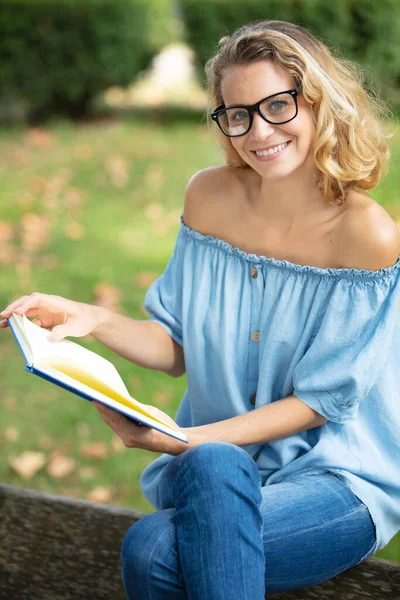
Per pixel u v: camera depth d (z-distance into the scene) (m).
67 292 5.47
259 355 2.32
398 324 2.30
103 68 9.59
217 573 1.85
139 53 9.80
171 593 1.93
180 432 2.04
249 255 2.29
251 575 1.86
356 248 2.18
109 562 2.45
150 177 7.47
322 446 2.26
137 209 6.92
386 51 8.90
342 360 2.18
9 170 7.84
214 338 2.35
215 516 1.89
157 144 8.37
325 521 2.11
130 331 2.42
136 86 10.94
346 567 2.18
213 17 9.41
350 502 2.17
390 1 8.77
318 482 2.20
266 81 2.08
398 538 3.44
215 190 2.40
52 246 6.19
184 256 2.43
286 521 2.07
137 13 9.55
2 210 6.87
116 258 6.01
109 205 7.02
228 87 2.12
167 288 2.51
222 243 2.34
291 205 2.24
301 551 2.07
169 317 2.48
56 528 2.52
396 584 2.19
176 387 4.48
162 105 10.63
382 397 2.31
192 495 1.94
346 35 8.94
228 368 2.33
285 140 2.13
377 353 2.18
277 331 2.25
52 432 4.23
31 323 2.16
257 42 2.09
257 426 2.21
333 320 2.18
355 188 2.27
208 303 2.36
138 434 2.14
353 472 2.25
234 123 2.15
